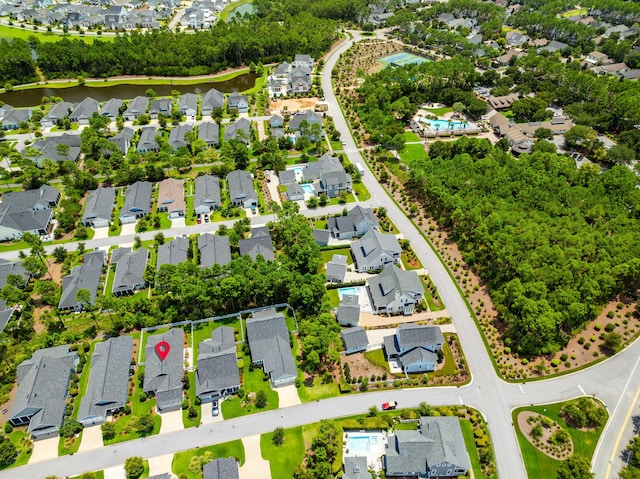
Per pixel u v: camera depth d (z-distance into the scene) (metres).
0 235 155.50
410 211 168.25
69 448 98.25
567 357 118.56
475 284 139.12
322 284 127.44
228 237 150.88
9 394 108.56
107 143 192.88
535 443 99.69
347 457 94.00
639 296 135.88
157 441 99.50
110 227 160.38
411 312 130.38
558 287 123.62
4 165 198.12
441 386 111.25
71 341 118.81
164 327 124.62
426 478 93.38
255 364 115.00
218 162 195.50
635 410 106.75
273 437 99.94
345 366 113.56
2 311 125.94
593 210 152.38
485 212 153.38
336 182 173.25
